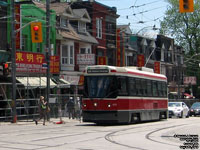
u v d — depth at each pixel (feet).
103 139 58.18
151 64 228.63
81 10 157.89
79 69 150.10
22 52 111.75
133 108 89.45
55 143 52.49
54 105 118.52
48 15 105.70
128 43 200.54
